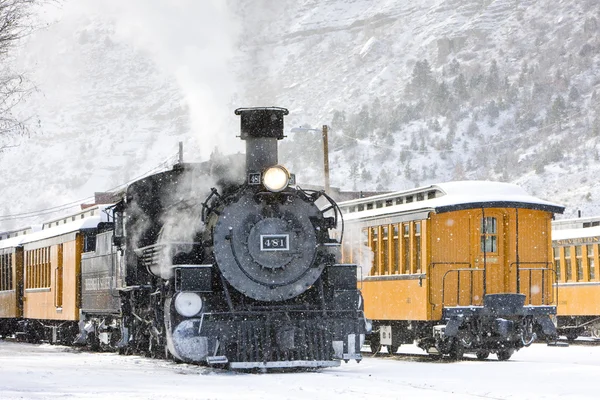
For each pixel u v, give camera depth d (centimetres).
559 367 1969
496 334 2472
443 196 2541
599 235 3347
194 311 1895
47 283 3456
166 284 2000
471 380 1645
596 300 3362
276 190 1886
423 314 2492
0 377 1673
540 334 2511
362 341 1959
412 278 2561
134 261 2314
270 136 1992
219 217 1908
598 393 1402
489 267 2536
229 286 1922
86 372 1827
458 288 2492
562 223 3659
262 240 1912
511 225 2539
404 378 1691
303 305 1936
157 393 1404
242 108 1992
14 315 3941
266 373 1850
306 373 1842
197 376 1744
